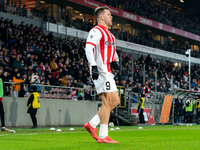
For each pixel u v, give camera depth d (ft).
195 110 93.66
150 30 169.07
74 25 120.67
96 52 18.25
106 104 18.07
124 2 146.72
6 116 55.36
